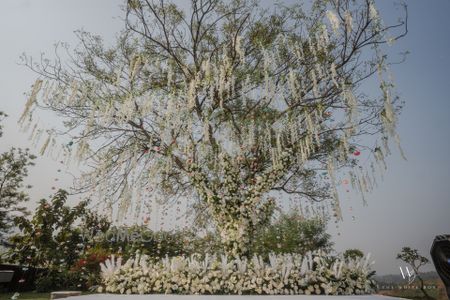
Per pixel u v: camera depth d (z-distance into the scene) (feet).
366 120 21.98
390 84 16.63
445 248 6.34
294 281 15.48
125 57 25.49
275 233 29.94
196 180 21.76
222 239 19.67
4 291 23.93
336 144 23.88
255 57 25.12
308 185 28.71
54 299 14.49
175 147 22.03
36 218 29.19
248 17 26.11
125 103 19.38
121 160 24.54
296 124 21.24
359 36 20.33
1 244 30.22
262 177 21.61
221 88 20.18
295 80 19.92
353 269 16.16
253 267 16.44
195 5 25.30
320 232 30.76
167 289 15.62
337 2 20.06
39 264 27.78
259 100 22.72
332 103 22.95
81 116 22.88
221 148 21.89
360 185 17.88
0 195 47.42
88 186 23.90
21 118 16.46
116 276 16.53
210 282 15.61
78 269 25.89
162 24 25.04
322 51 21.58
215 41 27.71
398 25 18.31
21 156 49.16
